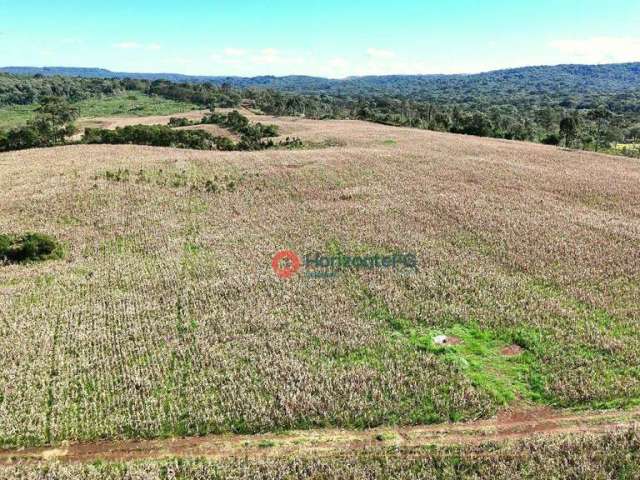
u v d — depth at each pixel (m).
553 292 30.09
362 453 18.16
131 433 19.14
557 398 20.77
